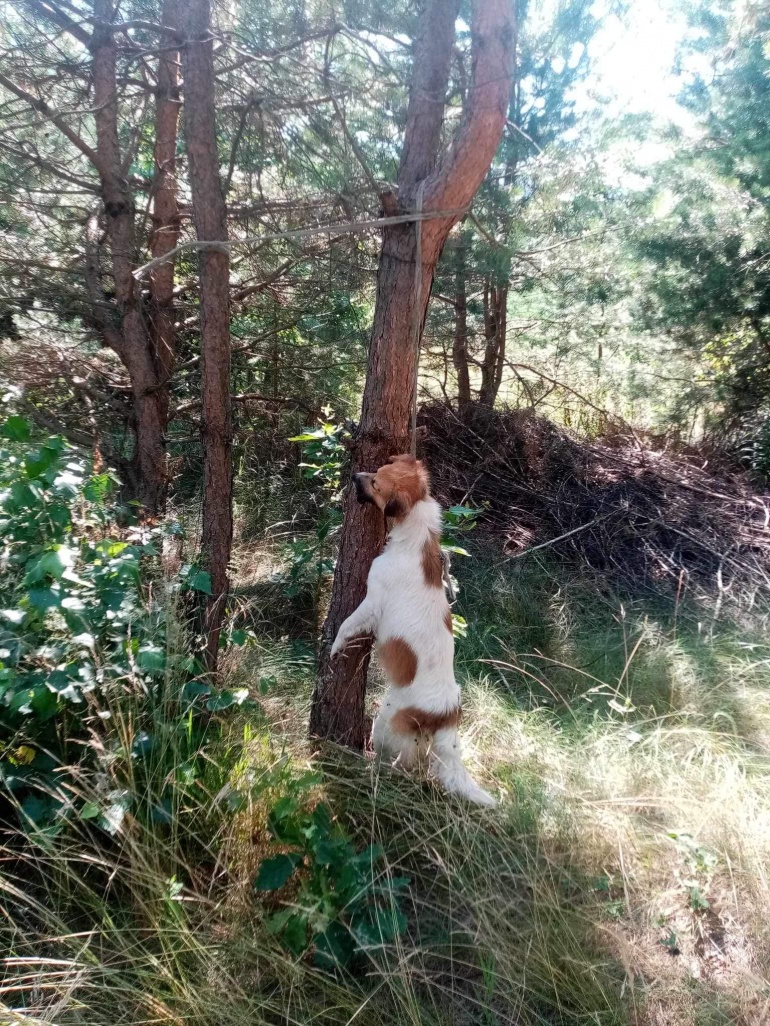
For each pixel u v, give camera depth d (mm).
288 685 2168
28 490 1438
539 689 2303
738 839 1559
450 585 1875
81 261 2725
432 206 1517
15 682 1339
